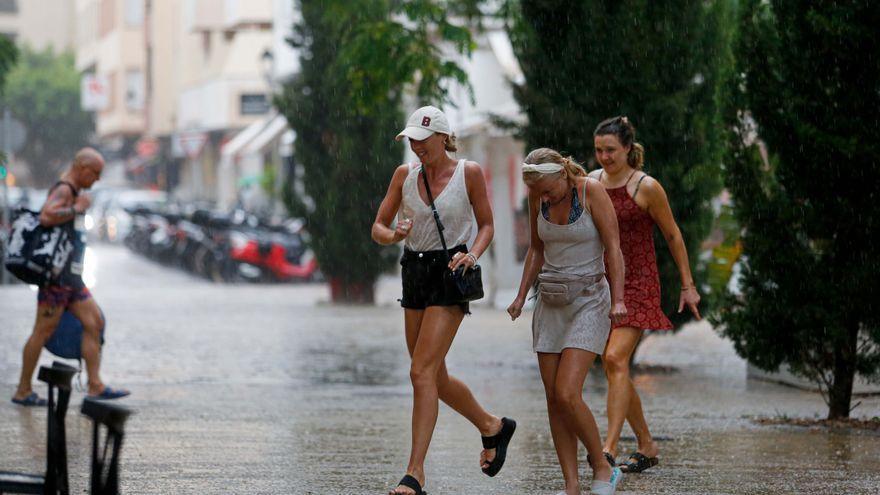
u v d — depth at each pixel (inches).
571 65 1577.3
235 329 2241.6
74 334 1334.9
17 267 1299.2
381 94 2092.8
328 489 900.6
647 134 1562.5
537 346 865.5
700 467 994.7
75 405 1316.4
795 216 1205.1
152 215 4712.1
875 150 1170.0
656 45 1561.3
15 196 5378.9
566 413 848.9
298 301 2989.7
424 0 2053.4
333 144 2933.1
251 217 3870.6
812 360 1238.9
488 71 3535.9
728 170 1234.6
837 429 1192.8
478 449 1072.2
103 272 4106.8
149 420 1229.7
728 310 1264.8
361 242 2893.7
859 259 1195.9
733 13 1587.1
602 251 862.5
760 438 1138.7
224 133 6968.5
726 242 1593.3
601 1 1569.9
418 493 847.7
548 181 844.6
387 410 1307.8
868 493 893.8
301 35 2979.8
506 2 1939.0
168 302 2901.1
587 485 922.1
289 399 1392.7
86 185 1325.0
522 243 3245.6
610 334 967.0
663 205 954.7
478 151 3292.3
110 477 590.9
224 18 6594.5
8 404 1325.0
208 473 958.4
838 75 1183.6
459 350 1927.9
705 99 1576.0
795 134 1198.3
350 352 1893.5
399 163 2920.8
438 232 875.4
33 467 975.0
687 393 1476.4
